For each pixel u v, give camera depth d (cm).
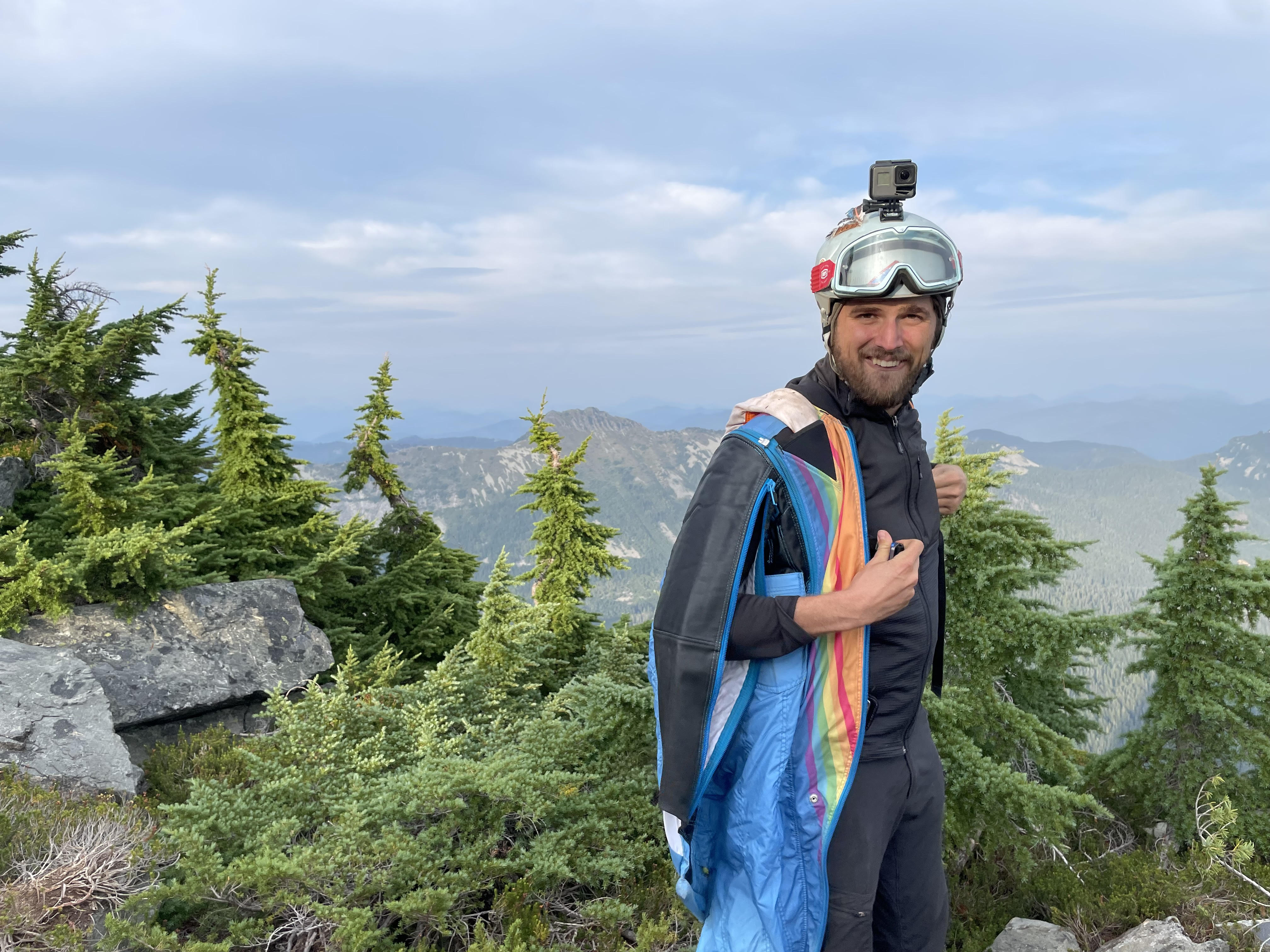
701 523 180
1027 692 798
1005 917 533
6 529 1020
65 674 732
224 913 418
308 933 409
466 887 434
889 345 184
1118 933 478
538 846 469
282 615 977
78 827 466
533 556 1204
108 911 421
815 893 186
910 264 175
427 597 1392
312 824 493
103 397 1305
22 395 1185
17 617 816
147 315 1303
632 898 464
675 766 175
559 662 813
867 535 190
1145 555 853
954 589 713
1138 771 767
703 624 173
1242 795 715
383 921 430
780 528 183
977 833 624
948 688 657
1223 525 793
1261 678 752
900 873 210
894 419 200
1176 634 783
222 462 1351
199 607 926
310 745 554
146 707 788
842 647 184
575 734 546
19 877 429
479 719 657
